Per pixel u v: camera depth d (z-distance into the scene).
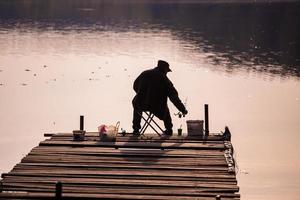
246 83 84.56
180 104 42.97
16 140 55.59
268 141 55.69
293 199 40.91
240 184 43.69
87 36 135.62
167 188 31.97
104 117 65.31
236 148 53.28
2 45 119.62
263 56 108.00
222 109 69.12
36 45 120.50
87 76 89.50
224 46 121.06
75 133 41.28
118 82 85.44
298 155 50.78
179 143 40.72
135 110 43.53
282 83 84.44
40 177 33.59
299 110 68.50
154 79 43.03
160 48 117.50
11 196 30.69
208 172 34.50
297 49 116.38
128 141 41.19
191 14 192.88
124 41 127.19
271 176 45.53
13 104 71.38
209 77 88.88
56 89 80.31
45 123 62.44
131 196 30.72
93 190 31.66
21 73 91.00
